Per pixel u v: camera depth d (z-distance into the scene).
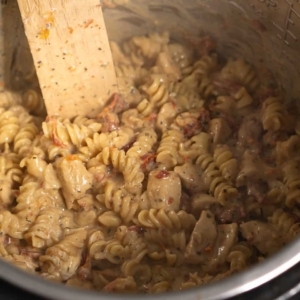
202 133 0.53
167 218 0.47
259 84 0.57
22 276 0.31
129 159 0.50
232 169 0.50
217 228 0.47
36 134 0.54
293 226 0.46
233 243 0.46
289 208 0.48
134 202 0.49
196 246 0.46
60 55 0.50
